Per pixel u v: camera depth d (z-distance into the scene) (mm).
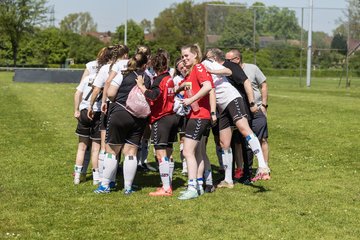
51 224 6410
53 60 83125
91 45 88875
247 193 7945
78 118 8555
